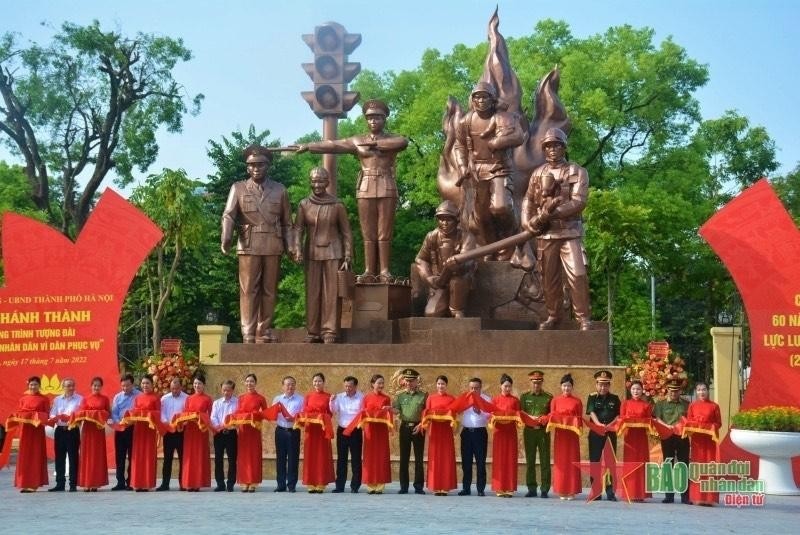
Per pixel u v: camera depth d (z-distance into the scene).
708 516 13.73
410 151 40.25
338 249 19.97
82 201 40.25
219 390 19.48
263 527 11.82
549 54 41.78
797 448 16.92
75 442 16.94
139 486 16.62
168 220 33.94
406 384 16.62
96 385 16.95
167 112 39.91
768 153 50.50
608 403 16.03
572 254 18.83
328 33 22.75
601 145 39.59
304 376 19.16
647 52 41.22
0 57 39.06
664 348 21.27
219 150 44.19
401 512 13.41
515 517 13.03
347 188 40.47
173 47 39.59
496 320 19.69
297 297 42.53
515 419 15.84
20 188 46.66
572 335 18.66
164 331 44.06
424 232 39.72
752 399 18.14
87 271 19.98
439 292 20.08
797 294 18.06
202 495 15.83
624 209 33.72
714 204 43.12
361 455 16.59
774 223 18.19
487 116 20.23
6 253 19.94
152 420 16.52
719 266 39.41
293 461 16.53
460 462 18.53
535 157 21.98
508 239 19.22
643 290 45.69
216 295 43.47
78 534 11.38
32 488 16.59
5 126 39.53
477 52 39.97
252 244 20.12
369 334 20.02
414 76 42.69
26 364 19.86
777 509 14.95
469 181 20.91
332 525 12.02
